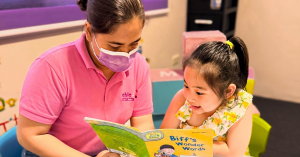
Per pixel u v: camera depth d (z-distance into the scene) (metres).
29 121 0.84
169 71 1.98
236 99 0.99
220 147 0.98
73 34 1.57
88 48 0.91
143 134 0.79
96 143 1.03
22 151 1.04
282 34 2.70
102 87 0.94
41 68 0.84
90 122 0.81
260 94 3.07
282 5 2.60
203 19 2.57
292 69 2.78
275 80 2.92
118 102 1.01
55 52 0.87
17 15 1.24
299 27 2.58
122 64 0.85
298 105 2.83
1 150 1.02
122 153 0.93
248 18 2.82
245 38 2.91
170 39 2.55
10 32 1.22
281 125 2.47
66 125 0.96
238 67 0.92
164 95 1.78
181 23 2.67
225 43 0.93
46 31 1.40
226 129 0.98
